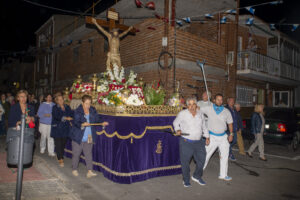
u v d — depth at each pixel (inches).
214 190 179.0
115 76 238.8
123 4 415.8
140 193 168.4
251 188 185.9
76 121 193.9
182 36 394.9
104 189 174.2
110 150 193.5
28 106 206.5
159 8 427.5
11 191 157.1
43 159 245.9
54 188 166.7
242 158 291.0
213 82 450.9
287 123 345.4
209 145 202.4
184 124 182.2
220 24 474.3
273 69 629.3
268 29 598.5
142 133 192.1
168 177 206.1
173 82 378.3
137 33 453.4
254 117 288.0
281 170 241.3
